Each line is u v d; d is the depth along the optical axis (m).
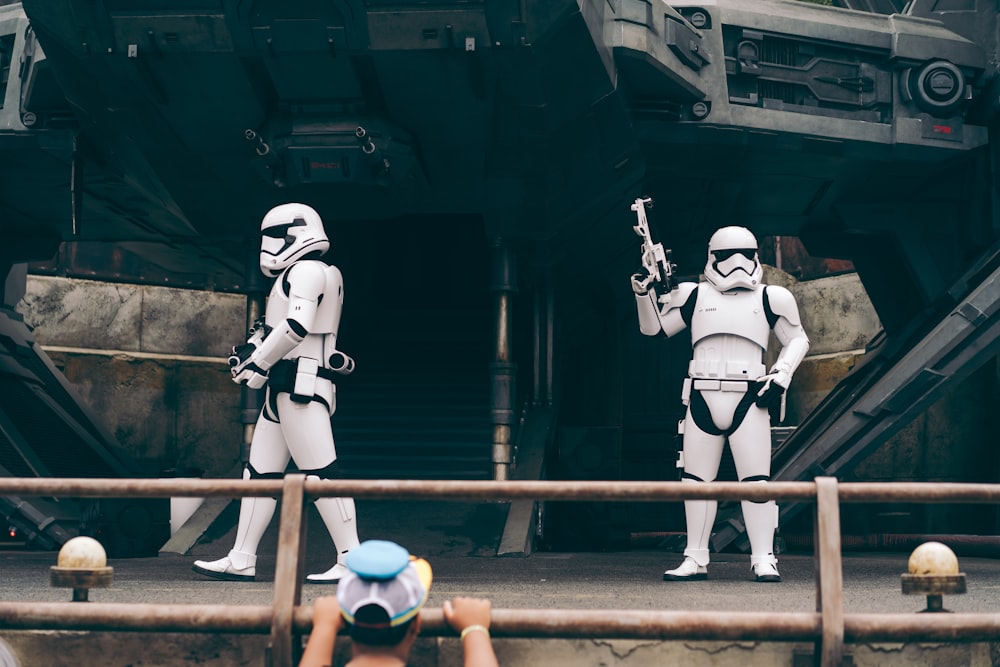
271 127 11.07
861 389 15.45
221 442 24.67
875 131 13.77
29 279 22.78
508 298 13.52
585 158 12.46
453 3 9.77
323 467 7.47
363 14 9.88
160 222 17.16
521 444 14.03
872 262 17.94
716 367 7.83
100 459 17.66
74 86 11.26
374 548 3.38
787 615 4.21
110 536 11.23
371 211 12.24
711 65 13.11
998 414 18.61
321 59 10.33
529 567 9.26
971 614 4.33
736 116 13.17
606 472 15.62
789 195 15.89
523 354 16.47
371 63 10.45
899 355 15.70
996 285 13.40
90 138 13.18
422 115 11.18
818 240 17.95
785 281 24.14
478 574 8.22
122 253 24.06
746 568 9.71
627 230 15.44
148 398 23.81
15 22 13.30
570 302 16.53
